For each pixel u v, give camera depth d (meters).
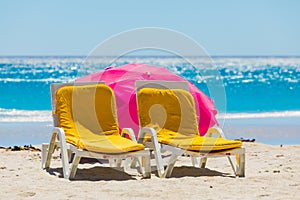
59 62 63.03
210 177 7.47
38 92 31.80
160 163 7.65
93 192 6.57
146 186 6.87
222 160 9.45
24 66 55.69
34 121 18.23
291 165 8.75
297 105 24.97
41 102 26.34
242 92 32.41
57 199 6.21
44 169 8.31
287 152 10.23
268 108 23.72
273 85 37.03
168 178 7.50
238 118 19.11
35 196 6.38
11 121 18.20
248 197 6.33
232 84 38.03
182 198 6.28
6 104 25.30
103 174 7.95
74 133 7.95
